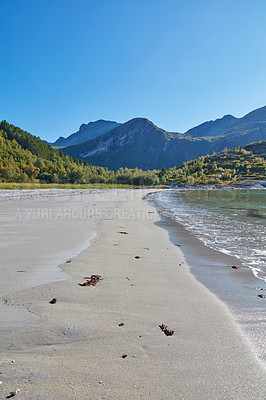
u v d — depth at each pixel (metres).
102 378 2.58
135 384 2.52
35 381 2.49
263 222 16.25
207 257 8.06
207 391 2.48
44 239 8.91
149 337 3.37
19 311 3.84
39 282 5.05
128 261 7.04
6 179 87.50
